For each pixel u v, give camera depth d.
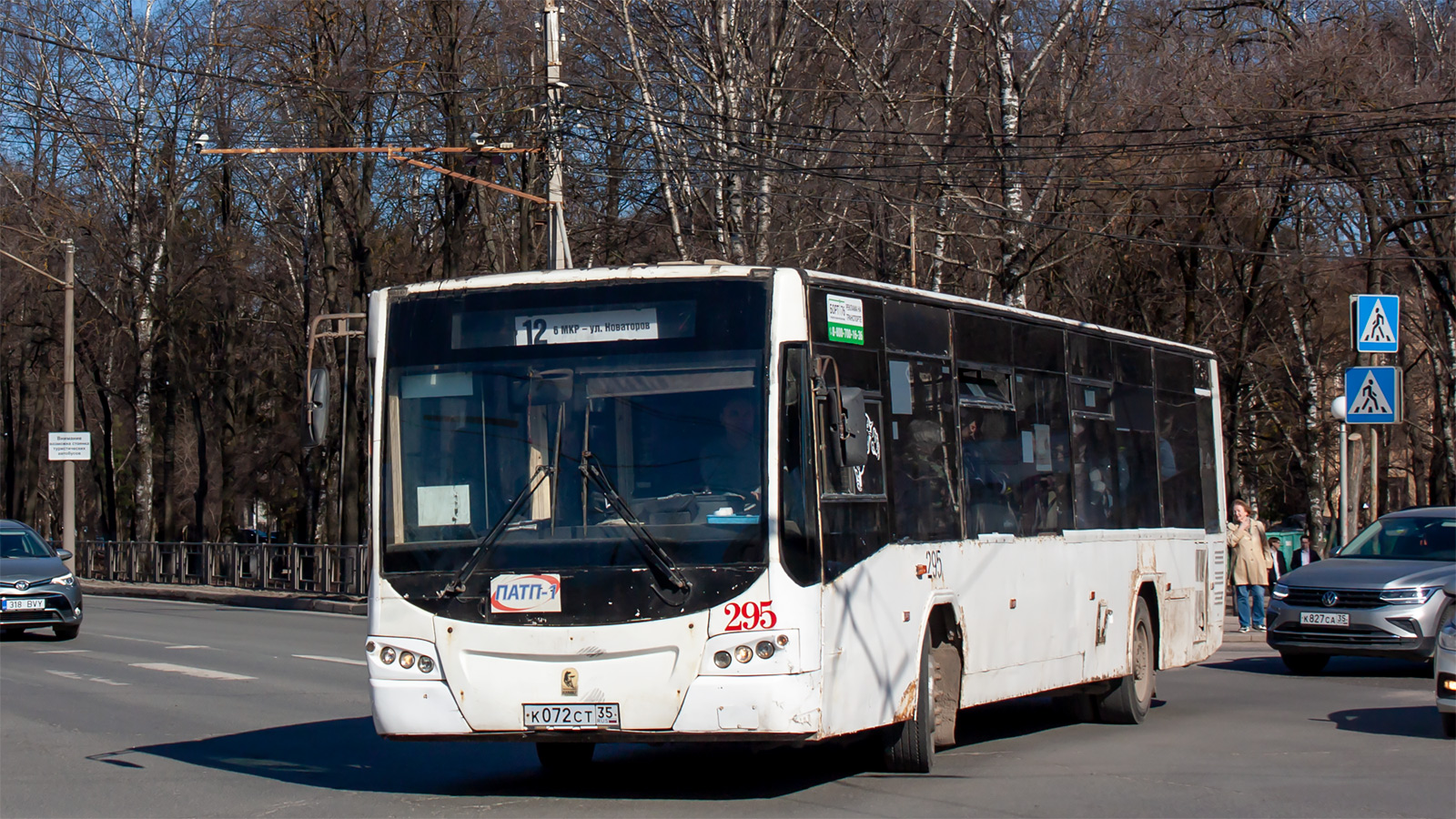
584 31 31.72
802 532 8.30
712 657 8.11
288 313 45.38
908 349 9.86
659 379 8.48
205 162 41.25
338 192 35.09
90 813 8.49
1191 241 32.59
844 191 32.00
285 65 33.12
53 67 40.69
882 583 9.09
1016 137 28.09
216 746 11.24
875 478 9.21
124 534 60.53
